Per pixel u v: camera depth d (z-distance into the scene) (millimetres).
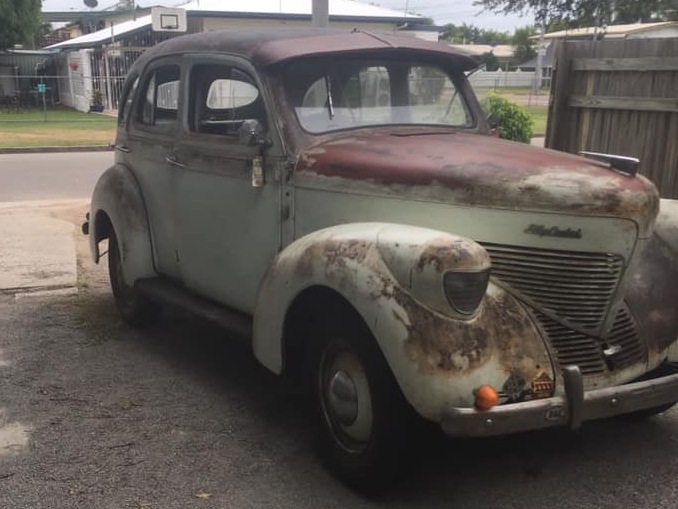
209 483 3559
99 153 18391
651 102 7594
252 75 4223
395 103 4492
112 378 4832
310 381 3717
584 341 3373
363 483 3404
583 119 8453
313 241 3508
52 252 8070
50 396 4543
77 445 3924
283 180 4070
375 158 3727
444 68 4742
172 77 5031
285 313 3625
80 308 6328
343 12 26188
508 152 3727
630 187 3338
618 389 3205
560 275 3328
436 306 2996
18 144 19047
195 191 4758
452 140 4043
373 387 3250
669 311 3713
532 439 4027
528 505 3391
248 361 5152
